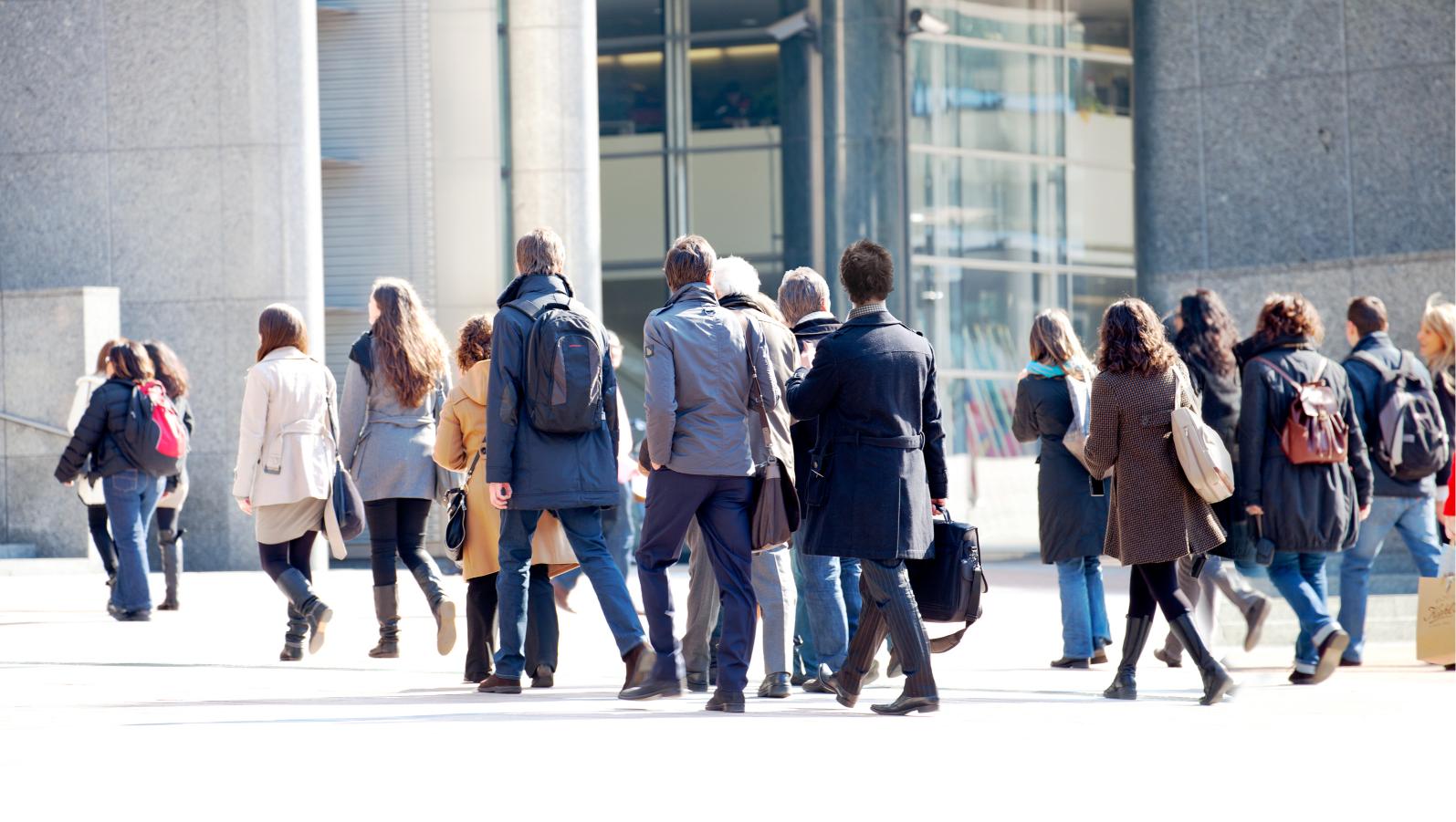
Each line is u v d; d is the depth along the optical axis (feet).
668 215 229.25
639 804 45.09
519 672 74.33
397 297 85.92
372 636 106.42
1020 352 237.86
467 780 48.96
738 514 67.31
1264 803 45.83
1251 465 81.71
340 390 189.98
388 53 190.70
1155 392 71.72
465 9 189.88
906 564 67.87
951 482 229.86
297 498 86.89
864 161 226.99
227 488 173.47
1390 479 90.33
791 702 71.51
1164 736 59.62
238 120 175.11
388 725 61.31
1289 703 71.87
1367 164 163.73
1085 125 243.40
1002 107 237.04
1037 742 57.77
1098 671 87.10
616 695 73.41
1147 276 178.29
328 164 189.98
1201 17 172.65
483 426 78.18
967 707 69.31
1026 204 238.68
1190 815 43.98
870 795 46.65
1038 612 127.44
